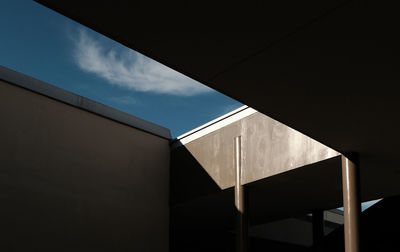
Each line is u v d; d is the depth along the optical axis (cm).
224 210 1636
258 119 1355
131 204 1488
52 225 1288
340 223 2569
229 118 1463
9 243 1195
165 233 1547
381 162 1052
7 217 1208
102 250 1374
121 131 1547
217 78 670
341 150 969
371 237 1589
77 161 1399
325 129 851
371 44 582
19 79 1335
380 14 521
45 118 1363
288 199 1493
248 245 1295
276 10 514
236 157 1382
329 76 661
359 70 644
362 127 838
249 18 528
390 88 692
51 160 1340
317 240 1585
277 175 1251
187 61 623
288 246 2244
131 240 1452
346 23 539
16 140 1281
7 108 1290
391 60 617
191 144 1578
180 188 1566
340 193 1406
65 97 1426
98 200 1411
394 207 1568
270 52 598
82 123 1452
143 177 1552
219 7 509
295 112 777
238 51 595
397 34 559
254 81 677
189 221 1805
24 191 1258
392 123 816
